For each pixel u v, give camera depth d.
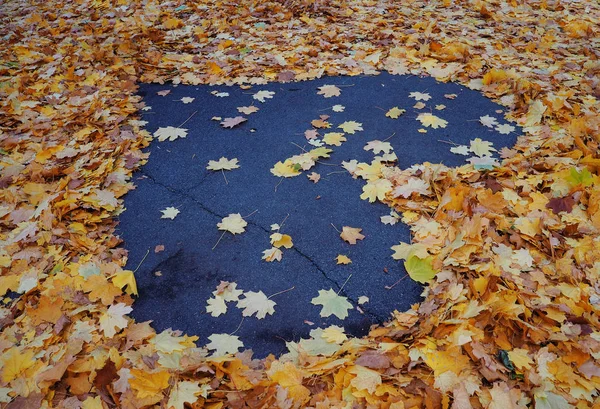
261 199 3.33
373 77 5.00
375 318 2.48
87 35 6.13
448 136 3.97
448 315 2.38
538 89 4.36
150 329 2.40
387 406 1.96
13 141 3.85
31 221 3.06
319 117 4.29
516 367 2.11
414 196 3.21
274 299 2.59
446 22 6.38
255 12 6.64
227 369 2.14
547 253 2.75
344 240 2.96
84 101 4.52
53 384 2.08
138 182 3.52
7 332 2.33
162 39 5.89
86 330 2.33
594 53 5.39
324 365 2.15
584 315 2.35
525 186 3.24
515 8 6.94
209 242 2.97
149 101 4.63
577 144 3.60
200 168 3.66
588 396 2.02
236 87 4.87
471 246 2.70
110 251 2.89
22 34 6.28
